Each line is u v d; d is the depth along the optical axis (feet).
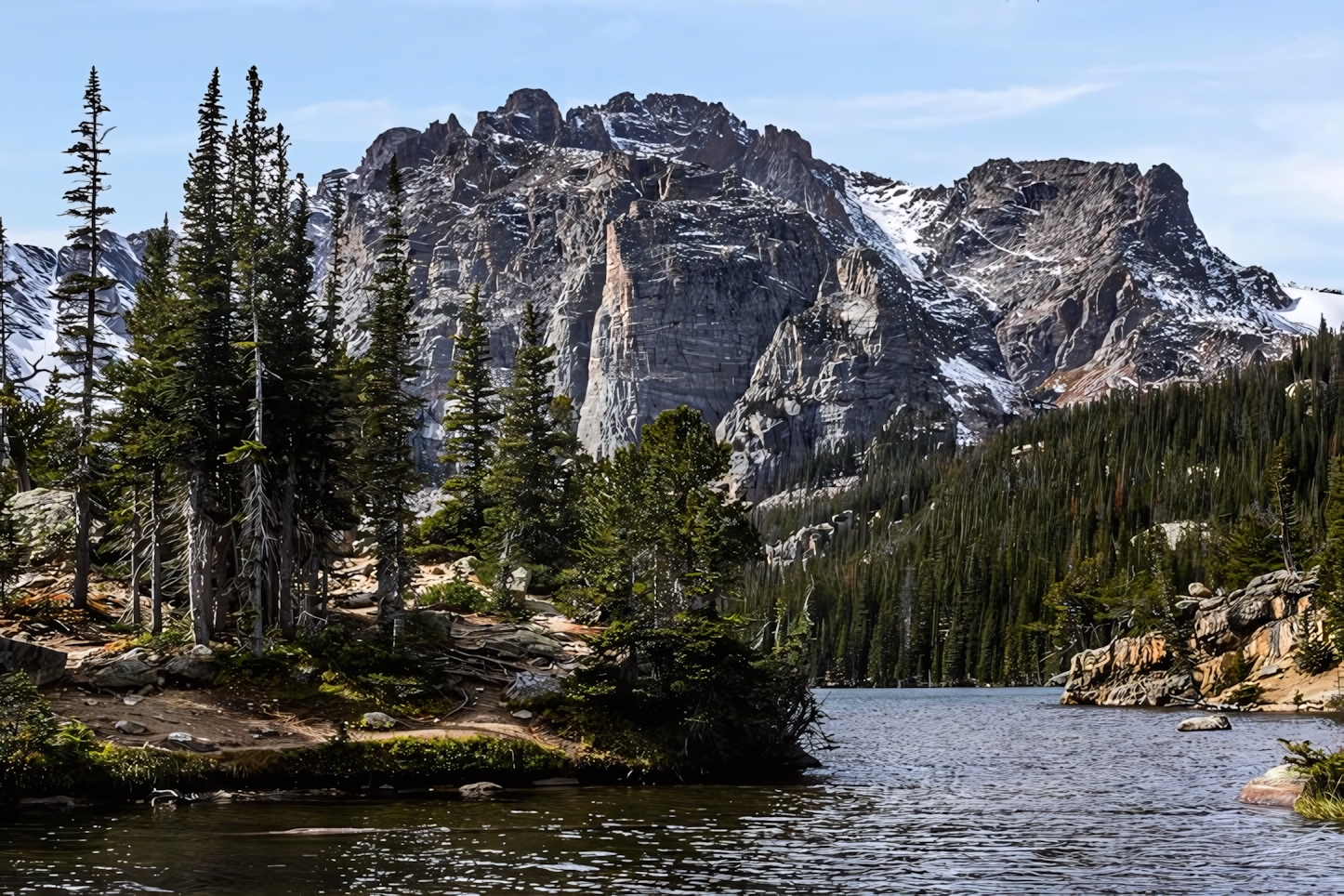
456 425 304.71
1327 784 132.16
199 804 131.75
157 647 170.91
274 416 188.24
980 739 243.81
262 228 200.54
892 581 654.94
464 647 191.01
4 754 128.06
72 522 227.20
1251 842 111.96
